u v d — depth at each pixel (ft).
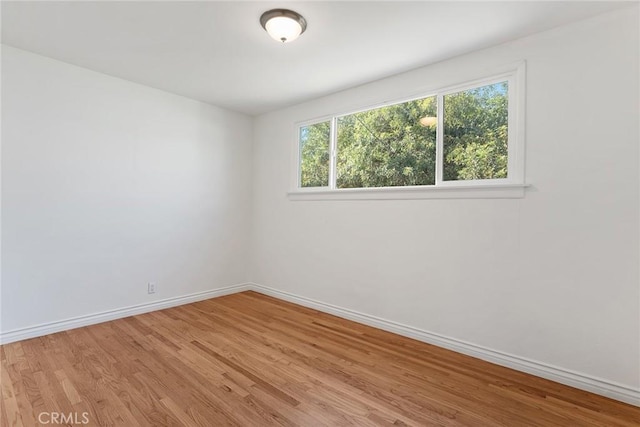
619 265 6.36
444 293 8.63
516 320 7.51
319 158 12.05
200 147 12.54
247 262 14.44
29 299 8.68
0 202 8.21
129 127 10.55
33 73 8.66
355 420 5.62
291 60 8.87
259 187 14.14
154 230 11.26
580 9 6.41
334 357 7.97
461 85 8.47
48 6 6.58
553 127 7.06
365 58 8.70
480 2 6.24
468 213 8.23
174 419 5.54
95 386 6.46
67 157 9.29
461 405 6.10
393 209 9.67
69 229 9.36
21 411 5.66
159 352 8.04
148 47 8.28
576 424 5.62
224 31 7.48
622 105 6.34
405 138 9.71
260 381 6.79
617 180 6.39
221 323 10.17
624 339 6.31
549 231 7.10
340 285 11.01
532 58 7.35
